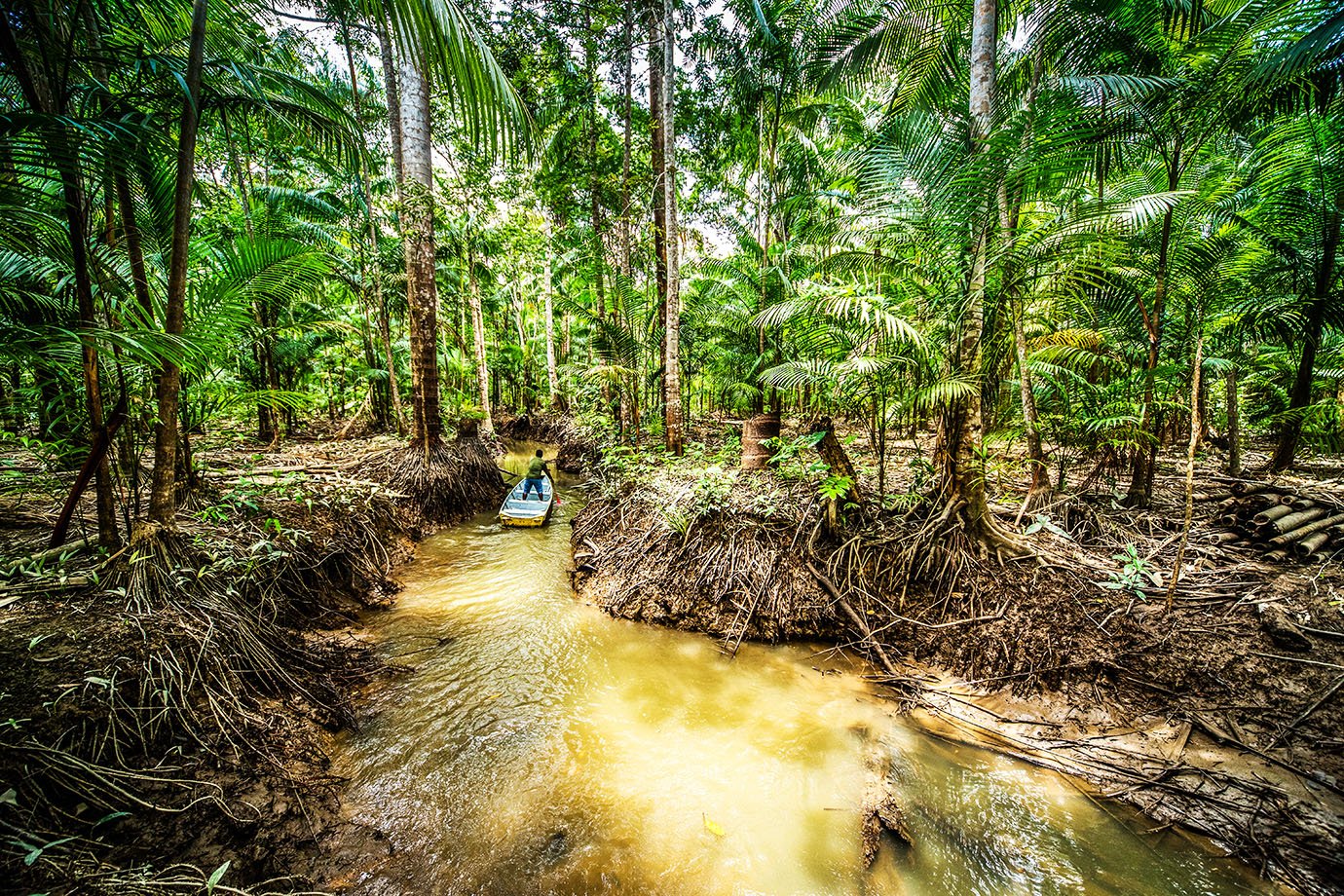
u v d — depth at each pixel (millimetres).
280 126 3891
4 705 2061
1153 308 4570
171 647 2684
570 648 4422
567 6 7172
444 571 6172
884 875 2398
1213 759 2801
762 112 7863
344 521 5527
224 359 3797
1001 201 3818
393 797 2764
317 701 3301
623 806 2768
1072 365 5828
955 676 3816
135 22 2912
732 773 3018
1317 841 2318
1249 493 4652
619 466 7188
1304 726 2787
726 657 4273
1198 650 3271
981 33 3830
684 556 4984
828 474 4773
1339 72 3686
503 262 13789
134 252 2951
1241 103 3877
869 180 4344
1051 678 3504
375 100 9859
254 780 2500
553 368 17953
